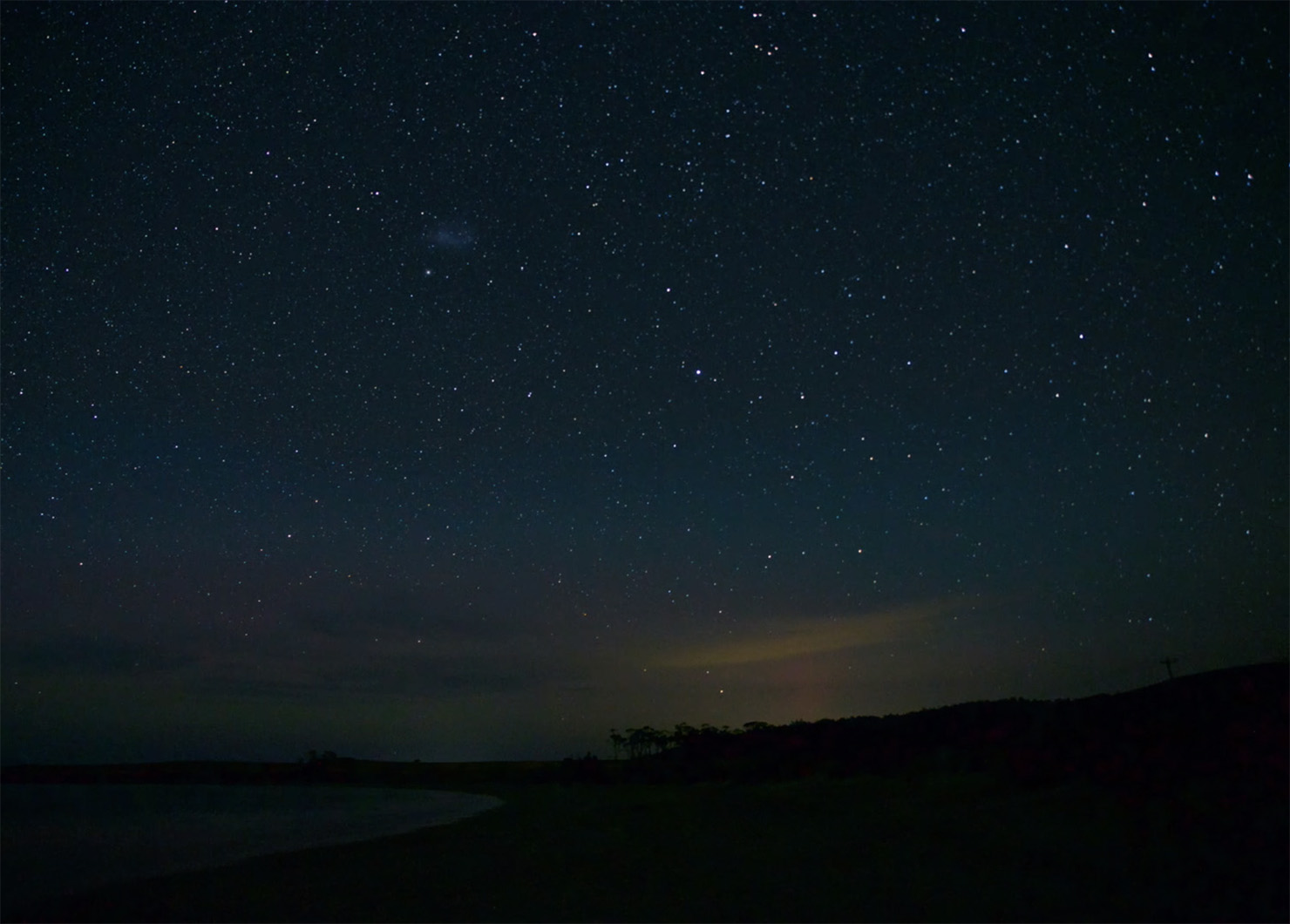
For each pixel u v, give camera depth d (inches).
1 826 1346.0
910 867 502.9
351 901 515.2
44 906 546.0
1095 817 538.0
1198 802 491.8
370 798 2260.1
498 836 909.8
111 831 1238.9
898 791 929.5
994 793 732.7
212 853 904.3
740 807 1064.8
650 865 606.5
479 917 447.2
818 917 395.5
